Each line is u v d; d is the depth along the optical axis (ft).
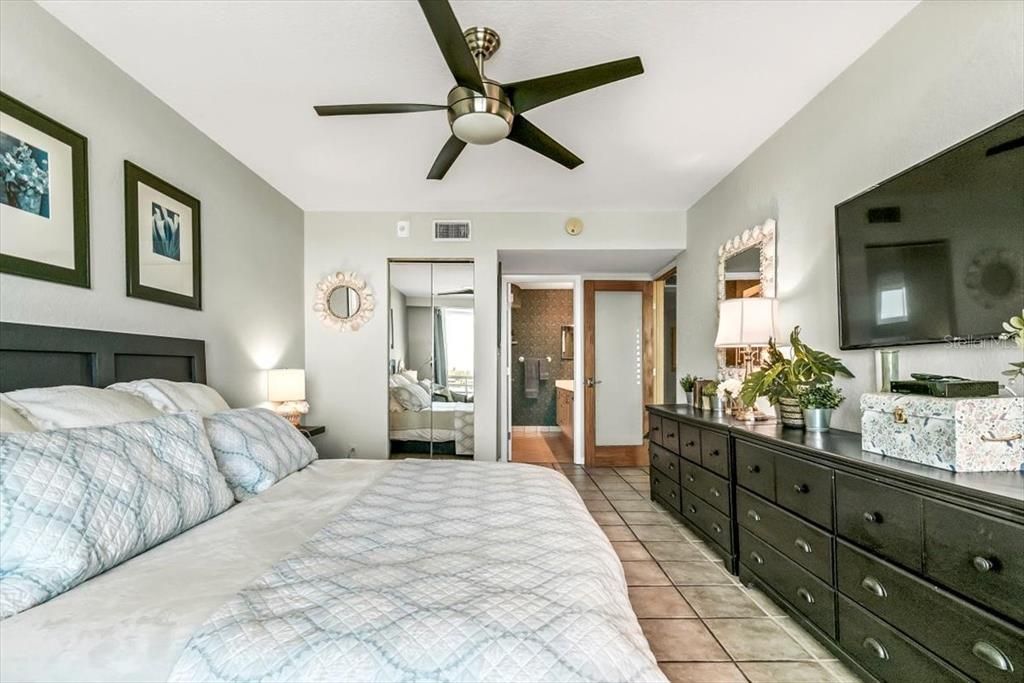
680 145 9.75
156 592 3.36
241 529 4.68
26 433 3.78
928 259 5.50
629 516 11.70
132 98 7.23
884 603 4.86
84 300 6.31
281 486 6.32
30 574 3.25
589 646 2.78
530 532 4.54
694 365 13.53
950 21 5.42
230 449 6.20
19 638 2.87
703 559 9.08
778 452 6.77
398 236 14.17
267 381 11.41
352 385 14.07
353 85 7.57
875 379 6.60
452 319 14.57
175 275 8.16
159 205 7.77
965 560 3.97
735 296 10.85
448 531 4.57
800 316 8.38
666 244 14.20
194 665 2.66
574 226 14.14
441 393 14.51
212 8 5.84
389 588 3.34
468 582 3.44
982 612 3.82
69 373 6.05
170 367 8.04
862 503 5.16
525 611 3.03
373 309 14.10
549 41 6.47
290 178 11.48
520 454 19.85
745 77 7.36
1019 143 4.48
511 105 6.28
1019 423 4.45
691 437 9.95
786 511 6.61
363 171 11.06
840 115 7.32
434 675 2.59
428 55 6.82
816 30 6.29
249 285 10.82
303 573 3.60
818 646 6.31
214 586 3.44
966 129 5.24
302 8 5.87
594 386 18.30
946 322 5.26
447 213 14.23
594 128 9.00
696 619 6.98
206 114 8.41
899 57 6.16
